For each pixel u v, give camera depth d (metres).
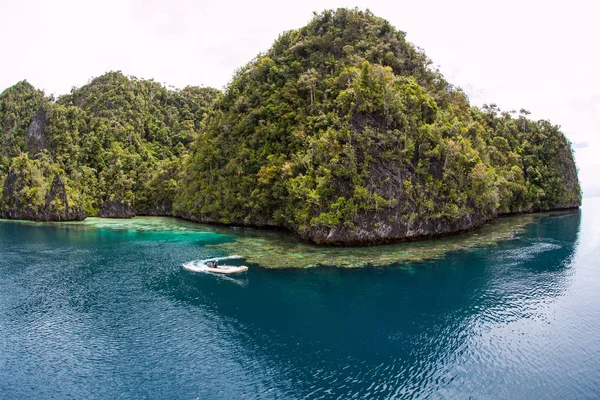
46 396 25.34
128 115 167.62
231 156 94.94
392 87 73.19
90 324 36.00
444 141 72.38
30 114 169.62
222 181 94.94
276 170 81.38
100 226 99.88
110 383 26.78
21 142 155.50
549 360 29.19
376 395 25.28
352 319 36.72
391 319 36.66
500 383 26.44
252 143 90.00
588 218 108.44
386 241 66.94
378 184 66.62
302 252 62.41
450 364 28.88
